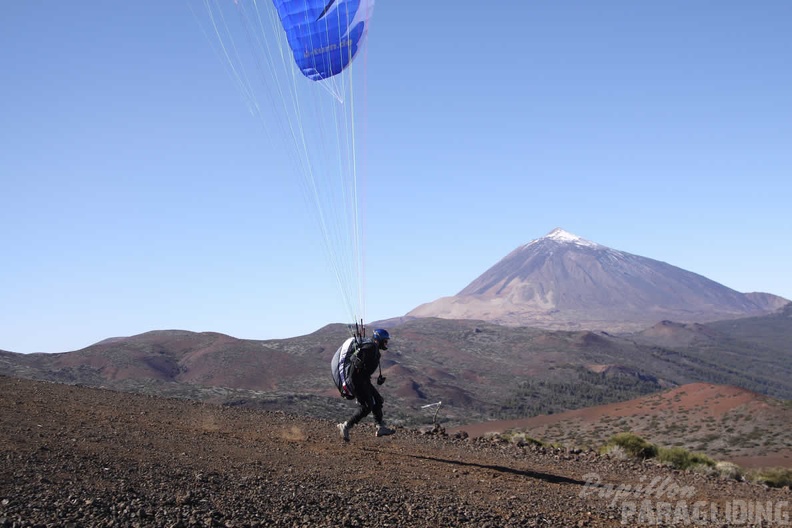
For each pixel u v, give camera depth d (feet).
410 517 28.55
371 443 47.03
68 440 34.01
